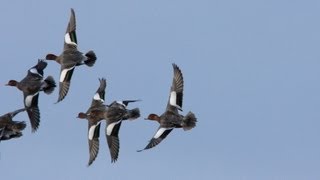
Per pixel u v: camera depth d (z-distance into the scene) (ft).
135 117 112.47
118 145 110.63
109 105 113.29
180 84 109.81
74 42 113.91
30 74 112.57
